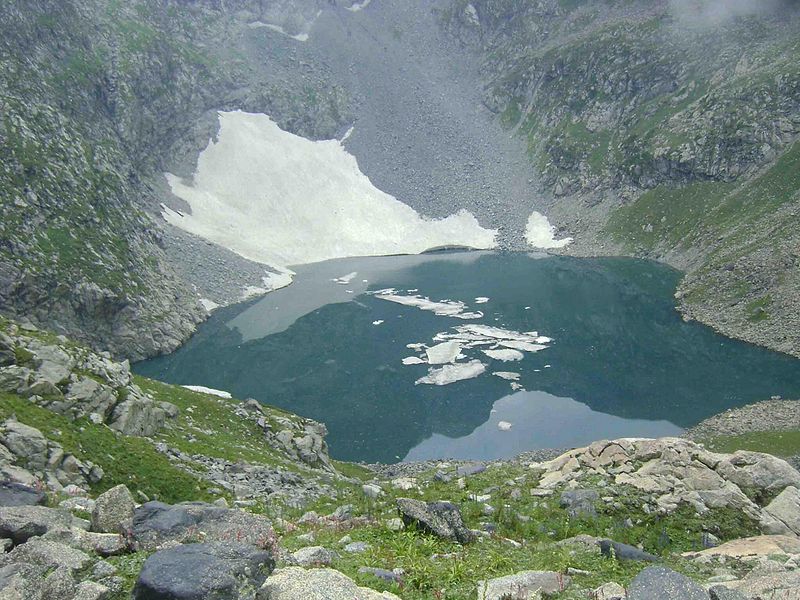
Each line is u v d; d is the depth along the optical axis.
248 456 38.50
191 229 144.25
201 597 9.34
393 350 89.31
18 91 102.62
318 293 123.50
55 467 24.50
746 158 140.25
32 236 81.94
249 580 10.24
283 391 76.38
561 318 102.19
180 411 43.59
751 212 125.44
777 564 14.21
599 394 71.88
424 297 118.00
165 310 95.94
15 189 84.38
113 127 142.62
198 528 13.44
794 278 89.38
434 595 12.16
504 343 90.69
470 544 16.28
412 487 28.11
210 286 118.56
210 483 30.20
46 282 79.19
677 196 149.88
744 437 54.00
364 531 16.62
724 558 16.34
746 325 87.44
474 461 56.19
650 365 80.00
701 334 89.75
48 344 33.59
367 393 75.00
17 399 28.36
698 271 113.62
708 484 22.97
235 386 78.19
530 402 70.62
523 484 25.64
